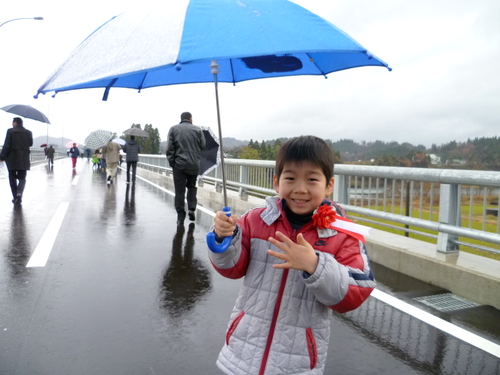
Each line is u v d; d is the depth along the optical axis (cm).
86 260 495
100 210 882
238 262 169
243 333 166
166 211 880
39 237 612
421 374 256
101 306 355
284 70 247
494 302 351
